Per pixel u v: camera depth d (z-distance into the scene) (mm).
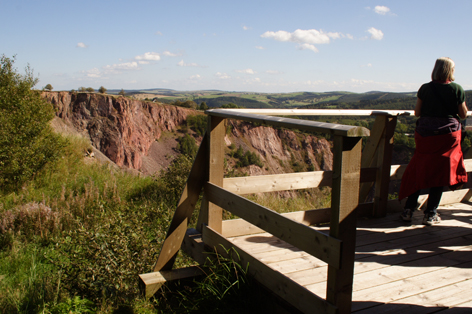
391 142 3381
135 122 66625
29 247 4234
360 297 1913
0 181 6723
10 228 4633
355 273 2225
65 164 8312
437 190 3078
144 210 4668
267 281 2047
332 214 1529
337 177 1479
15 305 2689
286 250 2725
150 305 2441
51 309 2480
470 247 2670
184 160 7051
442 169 2855
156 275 2650
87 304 2557
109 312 2436
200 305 2281
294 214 3186
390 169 3434
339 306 1534
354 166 1484
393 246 2693
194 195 2793
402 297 1914
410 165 3104
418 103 2990
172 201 6160
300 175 3207
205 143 2736
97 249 3025
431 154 2871
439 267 2318
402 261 2414
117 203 5840
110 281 2775
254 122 2025
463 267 2318
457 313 1742
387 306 1814
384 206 3445
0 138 6969
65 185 7055
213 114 2551
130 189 6887
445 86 2773
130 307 2469
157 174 7453
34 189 7016
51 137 8297
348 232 1510
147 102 70625
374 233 2992
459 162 2875
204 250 2760
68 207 5270
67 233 3828
